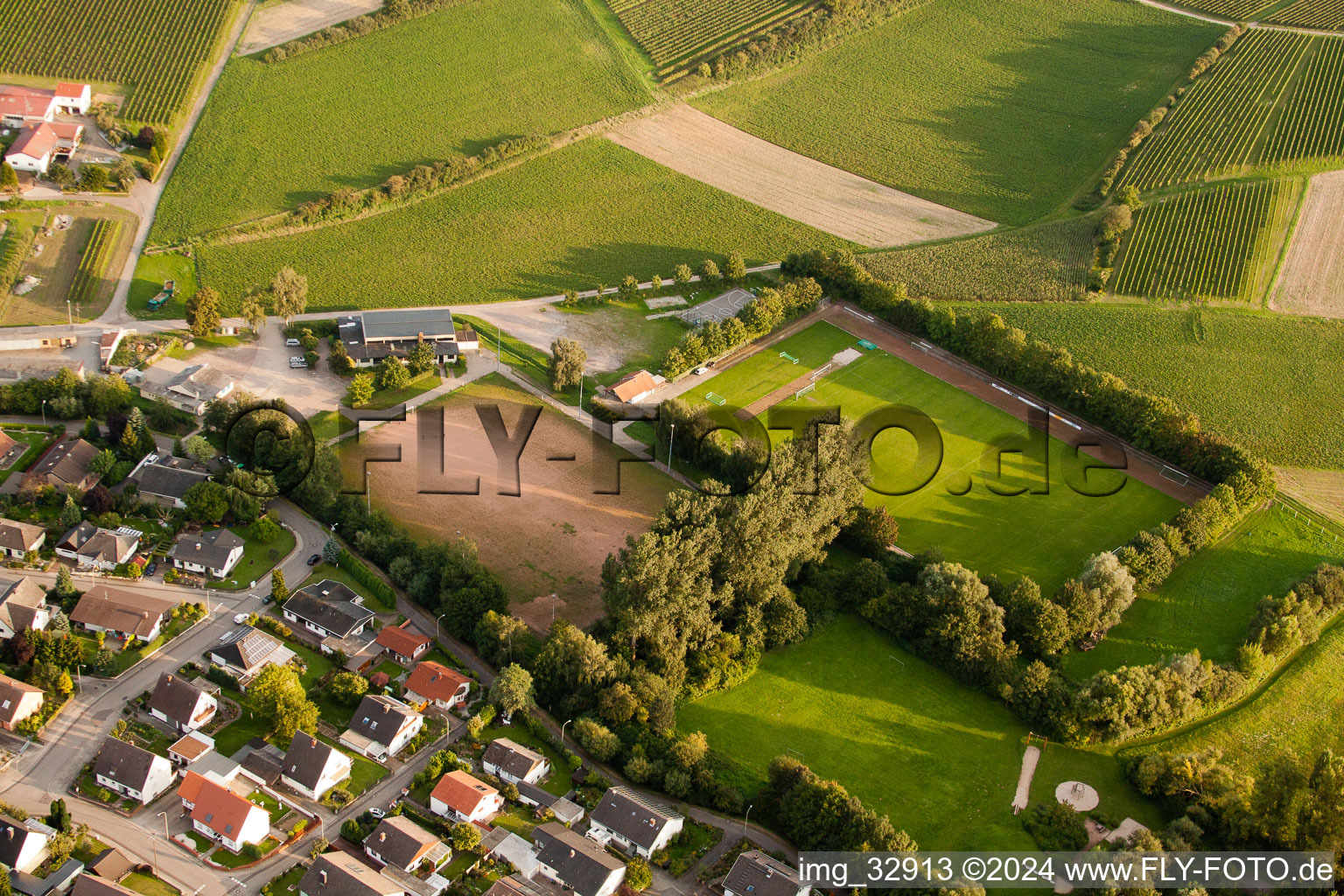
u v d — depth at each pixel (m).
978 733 176.00
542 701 173.38
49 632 169.75
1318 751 176.00
